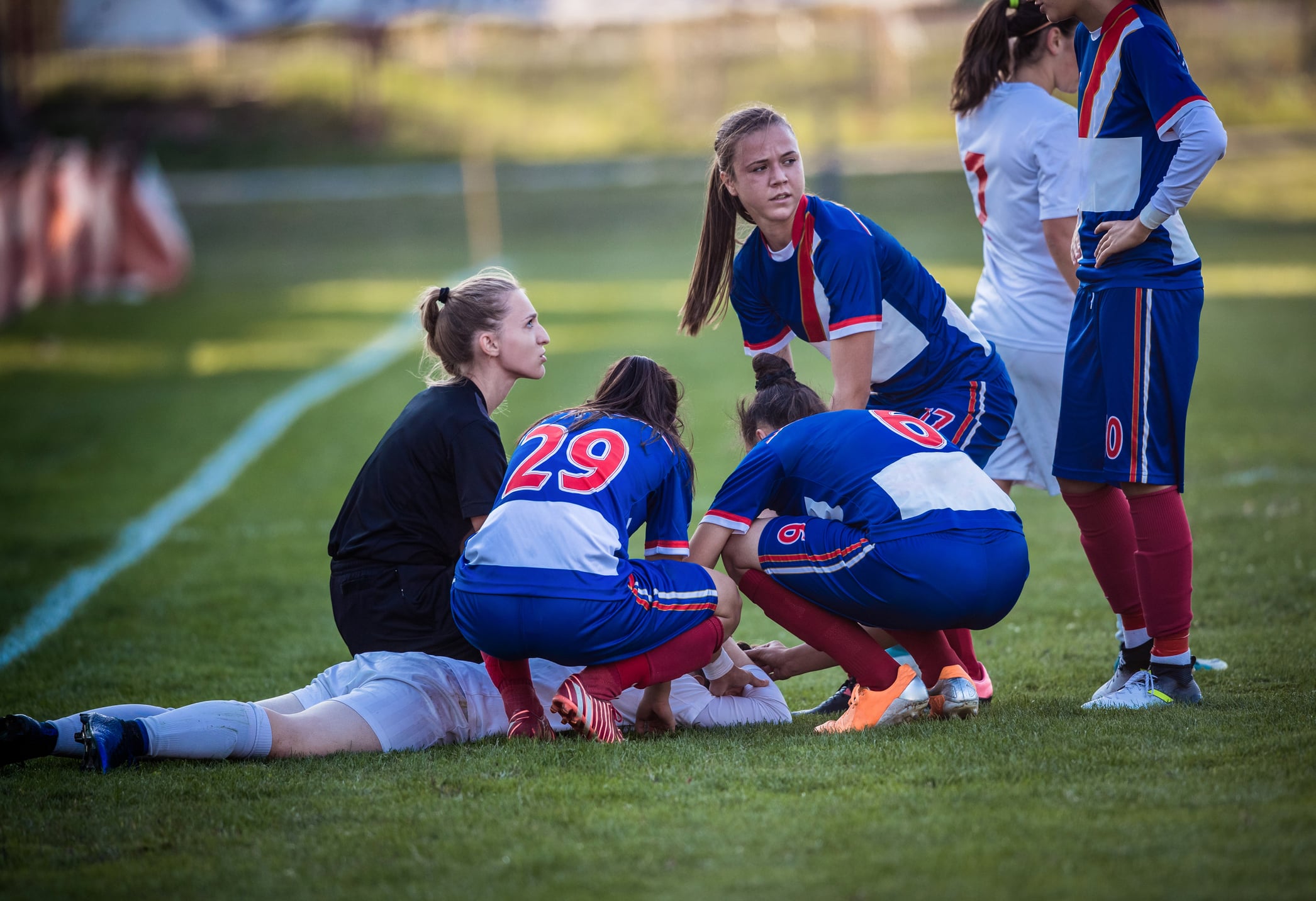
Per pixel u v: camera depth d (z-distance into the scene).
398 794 10.47
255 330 52.97
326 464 30.30
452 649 12.62
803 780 10.47
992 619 12.20
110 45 103.19
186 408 37.47
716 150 13.27
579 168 108.56
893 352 13.44
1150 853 8.67
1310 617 16.25
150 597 20.19
